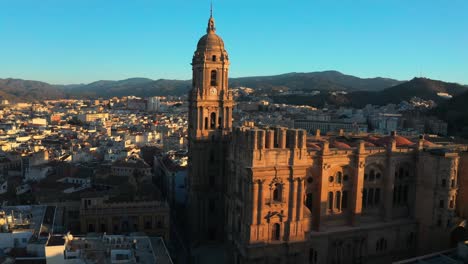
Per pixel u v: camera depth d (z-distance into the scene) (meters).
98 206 142.12
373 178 123.00
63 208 158.75
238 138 109.00
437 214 123.00
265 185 100.62
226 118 140.25
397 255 126.38
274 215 102.00
